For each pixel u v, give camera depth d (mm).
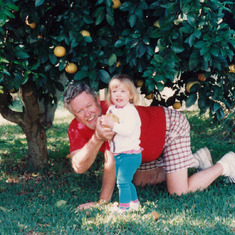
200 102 3396
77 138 3459
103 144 3580
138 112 3506
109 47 3238
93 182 4512
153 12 3162
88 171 4941
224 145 6234
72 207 3455
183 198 3611
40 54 3295
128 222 3039
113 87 3113
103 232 2861
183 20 2857
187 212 3230
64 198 3775
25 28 3271
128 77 3160
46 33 3342
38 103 4941
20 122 4934
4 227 2953
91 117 3176
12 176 4797
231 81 3504
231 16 3477
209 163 4156
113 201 3684
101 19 3070
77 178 4676
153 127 3537
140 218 3102
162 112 3637
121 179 3201
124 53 3230
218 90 3365
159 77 3000
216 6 2816
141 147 3535
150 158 3699
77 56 3250
